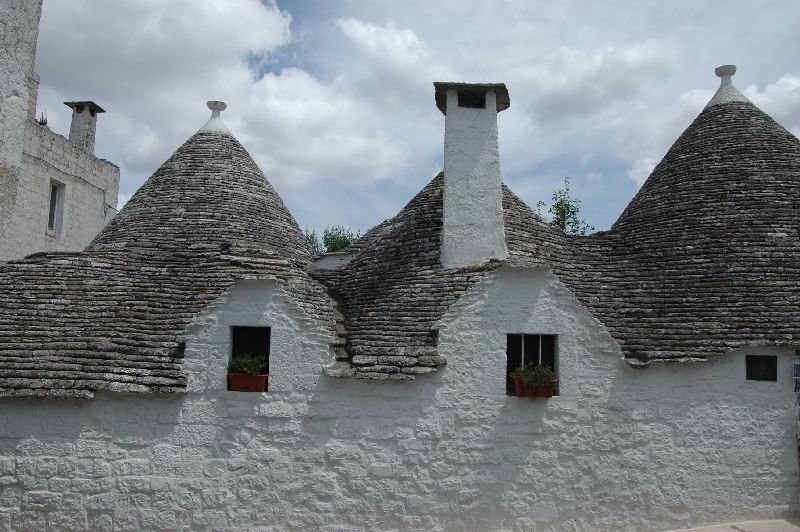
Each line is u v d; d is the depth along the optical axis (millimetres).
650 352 8539
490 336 8586
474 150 10203
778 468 8492
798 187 10844
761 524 8242
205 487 8141
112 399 8188
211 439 8234
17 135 8992
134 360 8328
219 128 12914
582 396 8516
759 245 10000
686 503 8391
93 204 19547
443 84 10328
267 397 8336
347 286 10555
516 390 8484
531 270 8727
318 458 8227
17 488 8000
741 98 12602
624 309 9445
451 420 8336
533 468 8328
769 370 8719
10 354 8273
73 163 18531
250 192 11961
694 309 9242
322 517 8141
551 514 8250
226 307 8539
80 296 9227
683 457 8484
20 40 9039
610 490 8375
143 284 9570
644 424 8516
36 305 9039
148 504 8055
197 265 10047
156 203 11375
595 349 8625
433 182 12055
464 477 8242
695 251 10258
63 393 7887
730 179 11172
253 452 8227
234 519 8109
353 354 8523
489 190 10039
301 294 9062
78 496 7996
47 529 7945
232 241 10602
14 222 16062
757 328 8758
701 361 8547
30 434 8086
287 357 8414
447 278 9406
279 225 11828
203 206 11234
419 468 8234
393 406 8328
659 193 11836
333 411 8297
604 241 11414
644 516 8352
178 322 8859
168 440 8203
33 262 9883
